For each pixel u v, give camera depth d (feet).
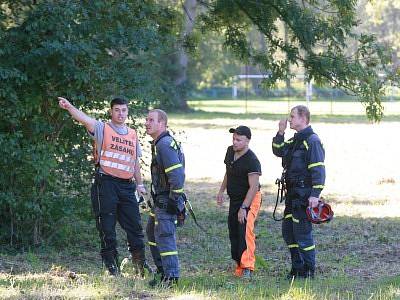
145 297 69.51
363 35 129.49
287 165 84.23
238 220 87.86
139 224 84.43
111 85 103.40
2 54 96.02
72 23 97.50
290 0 130.93
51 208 103.09
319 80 133.08
